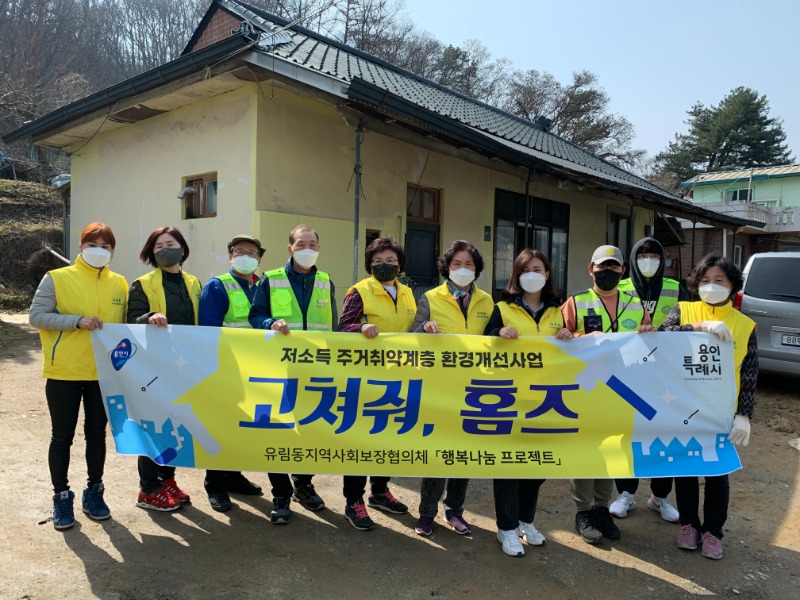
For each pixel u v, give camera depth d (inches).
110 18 1387.8
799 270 257.4
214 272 290.8
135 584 105.3
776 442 208.7
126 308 135.4
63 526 124.1
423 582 111.7
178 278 140.3
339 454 123.4
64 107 336.5
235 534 128.0
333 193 301.3
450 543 128.6
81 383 126.2
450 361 126.2
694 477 128.2
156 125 327.3
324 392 125.2
